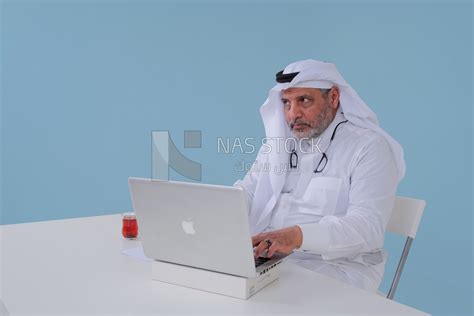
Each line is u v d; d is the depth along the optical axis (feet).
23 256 4.83
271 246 4.23
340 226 5.11
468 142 8.42
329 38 10.50
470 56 8.34
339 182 6.13
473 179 8.37
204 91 11.22
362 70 9.99
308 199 6.30
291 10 10.95
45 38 10.38
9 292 3.90
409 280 9.43
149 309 3.59
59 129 10.61
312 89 6.26
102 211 11.05
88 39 10.59
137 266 4.56
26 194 10.55
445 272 8.85
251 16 11.20
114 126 10.89
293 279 4.29
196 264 3.99
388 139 6.26
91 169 10.87
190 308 3.62
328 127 6.48
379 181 5.79
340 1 10.25
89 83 10.68
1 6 10.09
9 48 10.22
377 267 5.91
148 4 10.80
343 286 4.12
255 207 6.70
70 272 4.37
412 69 9.17
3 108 10.27
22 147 10.45
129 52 10.81
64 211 10.80
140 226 4.18
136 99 10.94
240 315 3.50
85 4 10.51
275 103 6.65
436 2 8.75
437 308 8.99
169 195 3.90
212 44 11.18
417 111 9.14
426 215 9.11
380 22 9.61
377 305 3.71
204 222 3.81
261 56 11.31
